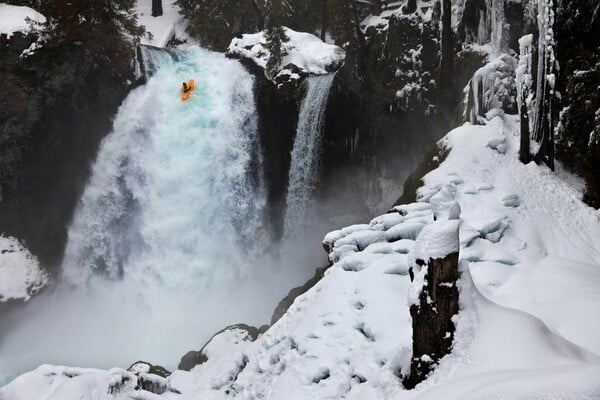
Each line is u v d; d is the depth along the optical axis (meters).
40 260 22.03
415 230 9.22
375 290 7.43
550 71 12.03
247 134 21.89
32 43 20.55
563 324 6.00
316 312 7.66
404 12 21.58
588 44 13.30
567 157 12.72
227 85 22.47
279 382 6.74
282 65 21.94
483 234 9.36
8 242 21.59
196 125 21.92
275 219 22.05
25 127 20.95
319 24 28.58
